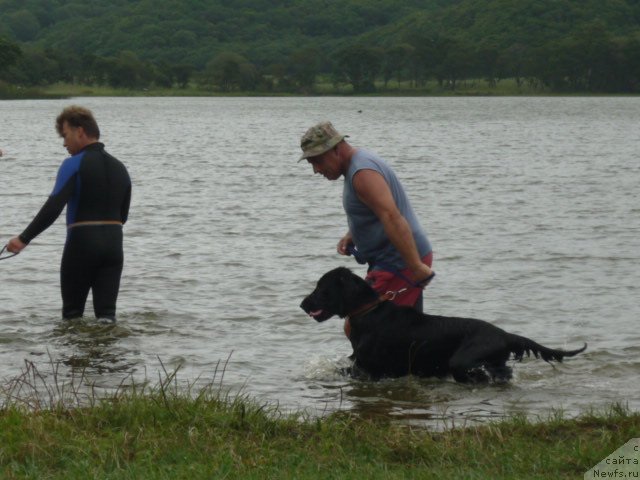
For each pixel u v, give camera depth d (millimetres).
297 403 7219
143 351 8695
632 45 178250
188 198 20172
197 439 5852
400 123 65125
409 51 191875
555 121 67750
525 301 10734
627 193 21250
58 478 5184
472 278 11945
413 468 5445
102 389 7441
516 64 190000
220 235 15258
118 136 47781
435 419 6816
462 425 6543
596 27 184250
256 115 82250
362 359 7816
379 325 7758
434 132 52219
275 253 13664
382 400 7328
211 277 11984
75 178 9273
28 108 98875
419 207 18828
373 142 42375
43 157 32031
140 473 5262
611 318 9969
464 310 10320
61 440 5715
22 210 17969
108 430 5965
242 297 10930
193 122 66875
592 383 7785
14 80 162000
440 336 7680
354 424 6363
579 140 43875
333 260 13141
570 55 182250
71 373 7934
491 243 14539
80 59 183125
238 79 189750
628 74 180500
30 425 5871
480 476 5234
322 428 6141
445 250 13906
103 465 5410
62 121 9445
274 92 189875
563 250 13906
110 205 9469
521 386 7707
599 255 13492
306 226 16250
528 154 34281
